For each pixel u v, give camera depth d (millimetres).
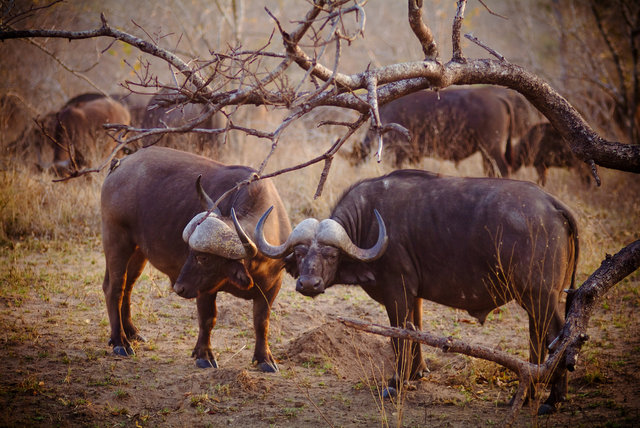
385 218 21094
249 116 49188
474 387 21484
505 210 19688
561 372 18594
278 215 23453
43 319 27156
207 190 23672
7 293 29656
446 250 20312
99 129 44312
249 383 21109
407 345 20734
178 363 23344
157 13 56438
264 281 22734
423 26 17594
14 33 16500
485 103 41656
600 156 19609
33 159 44594
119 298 24812
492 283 19969
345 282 20703
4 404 19500
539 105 20016
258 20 65062
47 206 40312
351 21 68938
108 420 18906
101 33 16641
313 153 45719
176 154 25656
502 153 42188
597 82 50469
